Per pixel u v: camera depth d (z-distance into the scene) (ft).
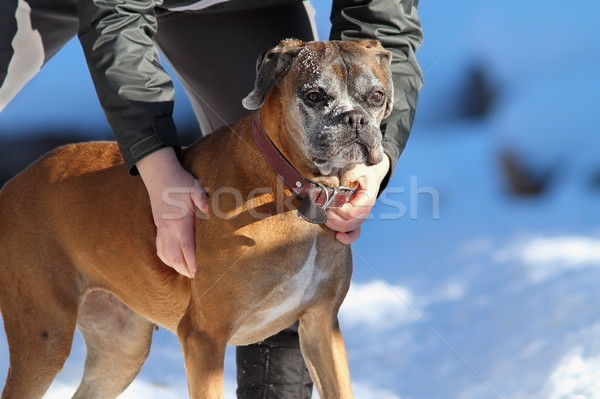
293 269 16.56
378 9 18.37
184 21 19.97
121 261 18.12
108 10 16.53
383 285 27.35
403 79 18.31
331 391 17.58
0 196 19.10
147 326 20.13
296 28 20.21
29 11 18.92
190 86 20.85
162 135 16.37
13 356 18.42
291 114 16.21
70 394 22.48
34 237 18.40
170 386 23.30
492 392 21.56
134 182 17.94
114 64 16.30
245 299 16.43
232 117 20.52
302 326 17.87
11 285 18.52
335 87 15.97
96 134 31.09
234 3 19.20
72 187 18.43
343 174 16.70
